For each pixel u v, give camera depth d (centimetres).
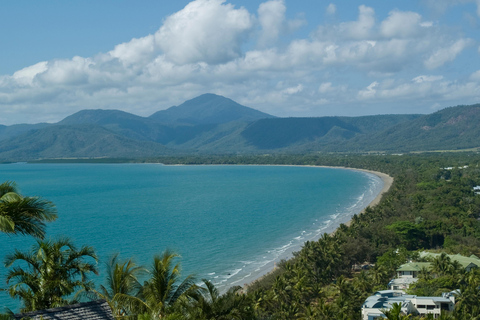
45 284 4219
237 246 16612
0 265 12306
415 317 8156
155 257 4125
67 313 3300
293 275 10569
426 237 16312
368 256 13888
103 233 18875
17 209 3050
